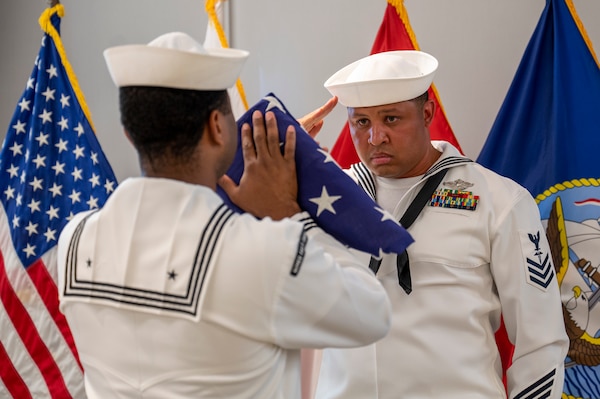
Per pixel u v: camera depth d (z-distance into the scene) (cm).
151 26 297
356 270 124
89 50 306
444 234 183
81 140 252
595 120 220
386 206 193
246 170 130
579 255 221
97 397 123
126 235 117
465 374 177
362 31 269
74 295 121
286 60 280
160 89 115
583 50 223
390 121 183
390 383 180
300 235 114
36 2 315
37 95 254
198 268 112
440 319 179
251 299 111
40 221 248
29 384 245
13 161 255
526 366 181
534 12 248
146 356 116
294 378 125
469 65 257
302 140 132
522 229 182
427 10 260
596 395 220
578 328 221
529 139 228
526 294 180
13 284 246
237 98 261
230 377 114
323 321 116
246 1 283
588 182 219
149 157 118
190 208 115
